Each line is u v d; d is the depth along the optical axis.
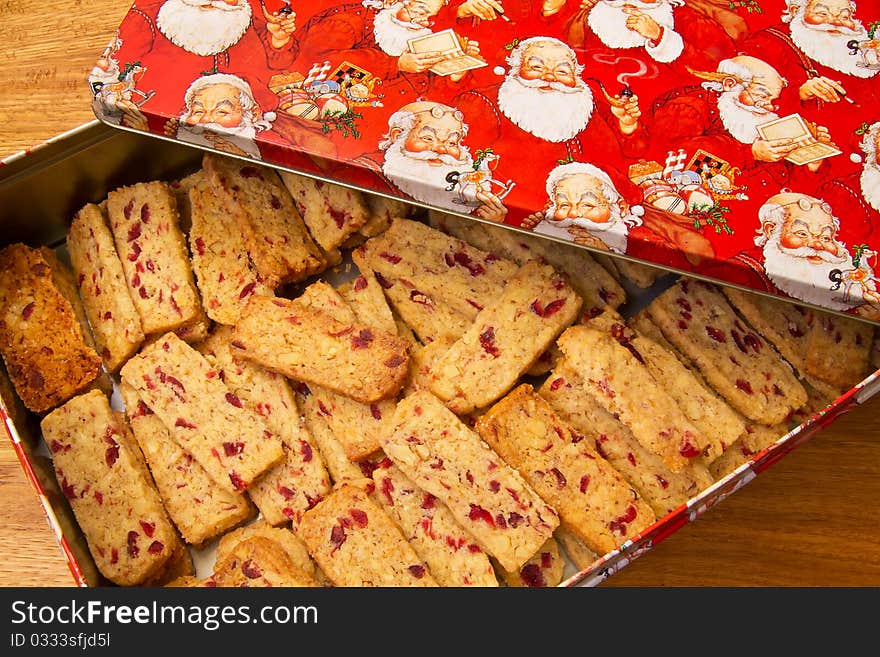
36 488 0.48
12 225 0.55
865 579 0.54
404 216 0.56
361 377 0.52
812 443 0.55
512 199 0.48
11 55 0.61
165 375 0.53
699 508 0.48
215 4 0.52
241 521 0.52
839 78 0.52
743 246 0.48
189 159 0.57
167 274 0.54
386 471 0.52
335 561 0.50
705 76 0.51
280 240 0.55
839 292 0.48
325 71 0.50
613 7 0.52
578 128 0.50
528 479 0.51
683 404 0.52
